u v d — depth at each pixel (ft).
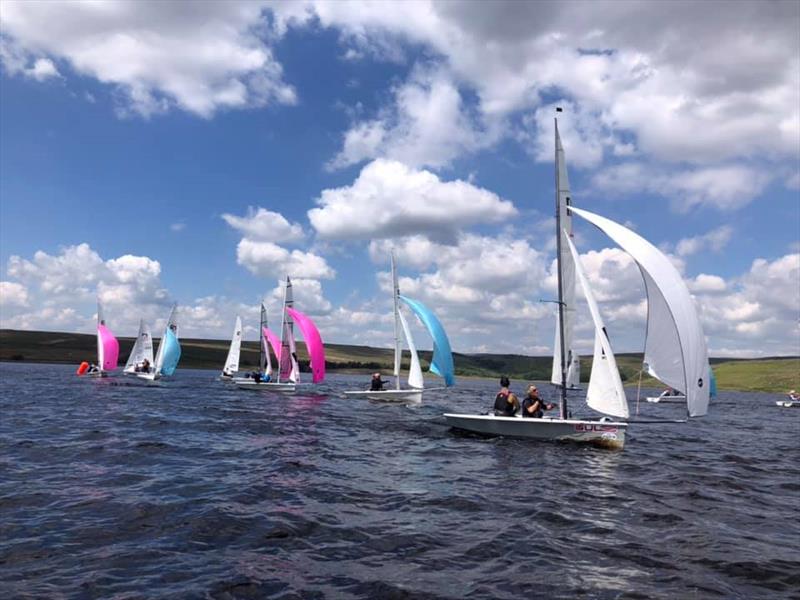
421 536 26.09
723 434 83.71
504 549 24.48
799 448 68.90
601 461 49.08
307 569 21.61
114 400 106.11
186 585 19.66
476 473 42.01
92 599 18.25
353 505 31.53
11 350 551.59
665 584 20.98
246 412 88.69
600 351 55.01
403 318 118.32
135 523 26.91
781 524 30.35
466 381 491.72
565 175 63.00
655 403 179.42
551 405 62.54
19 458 43.06
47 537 24.54
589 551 24.52
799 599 20.03
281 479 37.93
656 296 50.83
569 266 62.80
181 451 48.70
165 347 187.42
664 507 32.99
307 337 133.69
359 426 72.95
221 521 27.43
